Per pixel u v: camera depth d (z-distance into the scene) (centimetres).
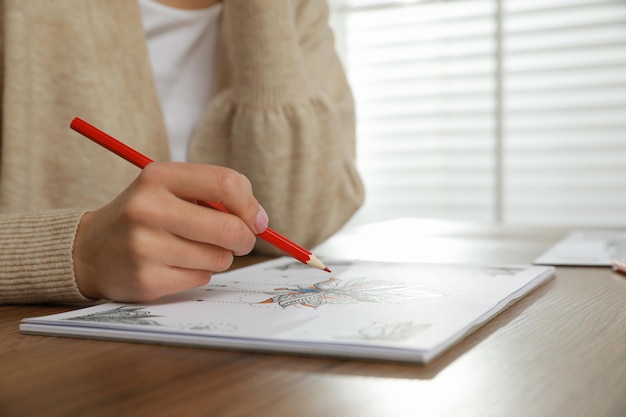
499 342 43
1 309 59
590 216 256
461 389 34
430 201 284
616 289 61
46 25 94
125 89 100
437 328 43
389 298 53
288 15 100
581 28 251
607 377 36
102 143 58
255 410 32
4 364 40
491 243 101
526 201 264
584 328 47
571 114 255
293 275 66
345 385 35
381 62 284
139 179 55
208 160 104
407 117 284
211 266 55
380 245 103
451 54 272
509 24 261
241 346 41
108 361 40
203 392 34
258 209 54
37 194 94
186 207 53
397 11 280
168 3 107
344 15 288
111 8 99
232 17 100
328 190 104
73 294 58
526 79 260
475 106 271
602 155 252
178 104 109
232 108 102
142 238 53
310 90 103
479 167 273
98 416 31
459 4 269
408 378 36
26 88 91
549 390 34
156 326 45
